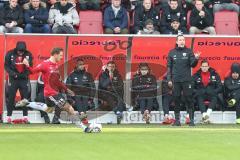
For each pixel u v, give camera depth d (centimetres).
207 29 4938
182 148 2677
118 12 4884
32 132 3491
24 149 2623
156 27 4894
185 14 4931
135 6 4981
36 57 4400
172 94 4194
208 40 4506
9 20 4784
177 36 4178
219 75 4444
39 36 4409
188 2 5062
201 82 4391
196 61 4062
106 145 2788
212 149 2644
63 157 2358
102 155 2422
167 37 4456
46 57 4409
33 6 4809
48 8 5053
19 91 4341
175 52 4094
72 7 4884
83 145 2784
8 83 4312
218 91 4391
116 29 4809
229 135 3331
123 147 2708
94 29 4984
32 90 4344
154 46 4444
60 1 4869
